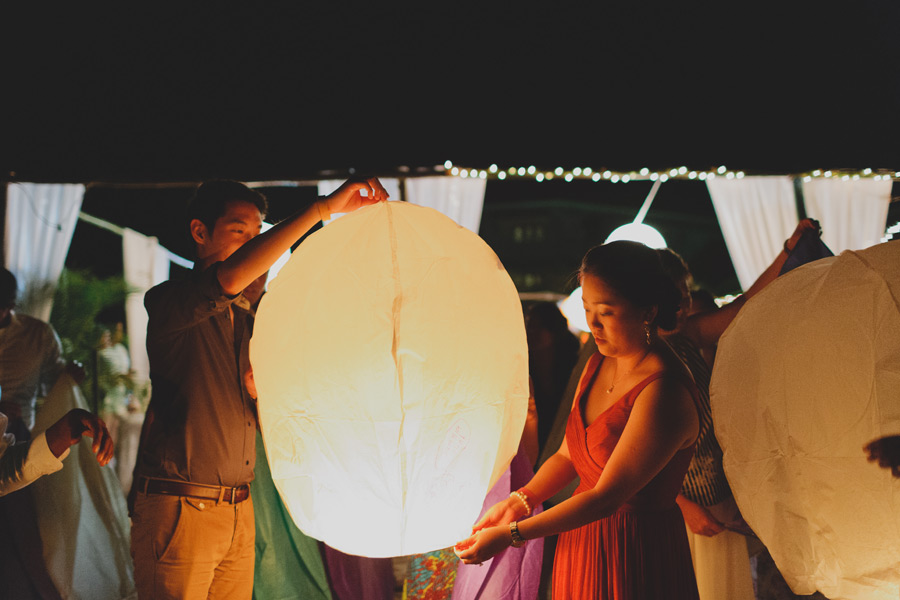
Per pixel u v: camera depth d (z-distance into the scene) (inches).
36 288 280.4
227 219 92.8
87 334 284.2
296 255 68.1
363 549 64.2
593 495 72.0
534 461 127.2
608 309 76.7
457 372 63.1
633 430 73.3
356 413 61.7
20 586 127.8
